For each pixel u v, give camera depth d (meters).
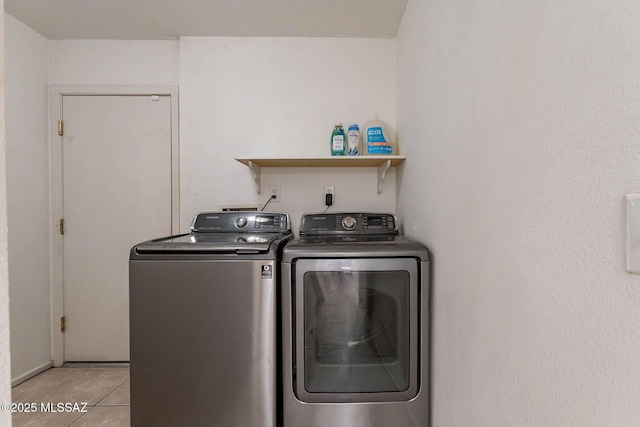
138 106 2.32
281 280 1.33
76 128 2.32
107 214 2.34
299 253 1.31
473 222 0.94
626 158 0.47
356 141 2.02
